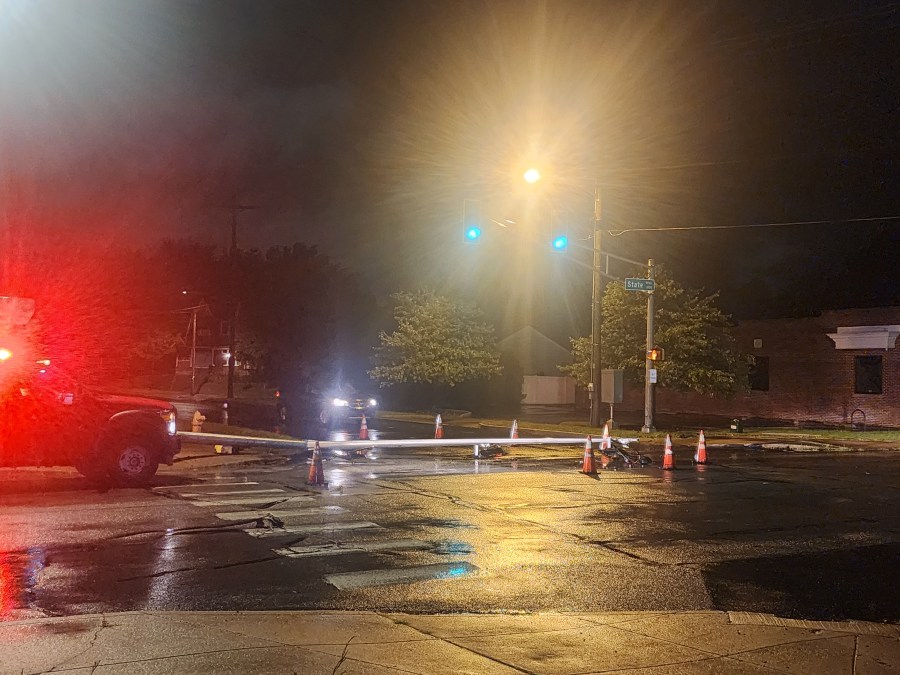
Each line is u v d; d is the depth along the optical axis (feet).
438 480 50.70
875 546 33.73
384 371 138.62
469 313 138.31
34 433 43.24
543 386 185.78
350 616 22.04
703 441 65.72
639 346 104.99
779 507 43.01
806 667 18.78
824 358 118.01
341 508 39.75
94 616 21.31
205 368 230.68
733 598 25.80
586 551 31.89
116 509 38.14
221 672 17.25
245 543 31.50
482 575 27.66
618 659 19.10
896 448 83.56
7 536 31.94
